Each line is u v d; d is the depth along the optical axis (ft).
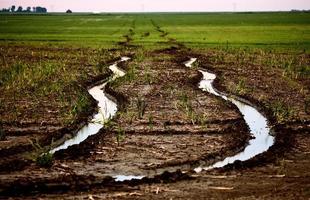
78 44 168.25
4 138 48.65
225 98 74.79
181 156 43.96
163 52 144.87
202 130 52.60
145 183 36.76
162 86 81.87
